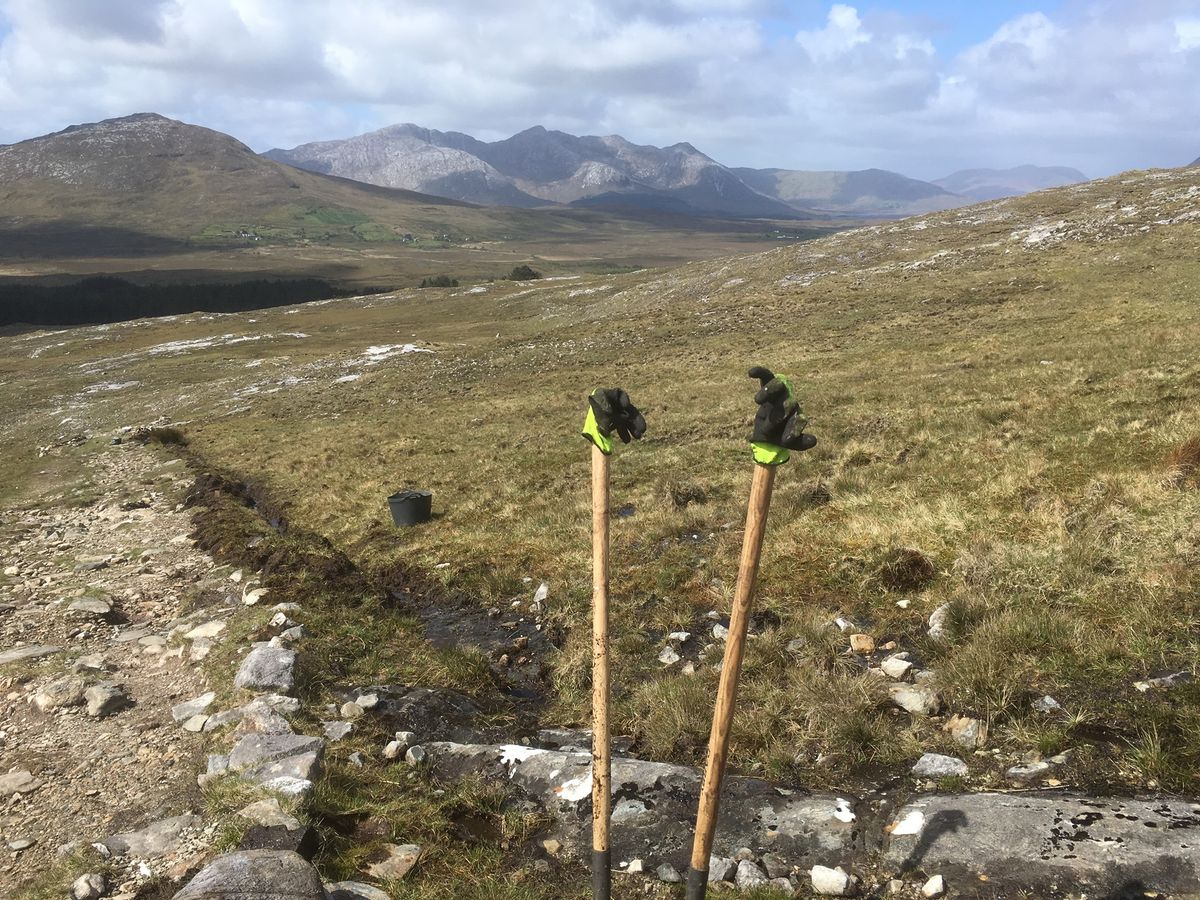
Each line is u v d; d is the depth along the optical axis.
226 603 11.55
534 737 7.48
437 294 115.69
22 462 35.88
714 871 4.88
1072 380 17.56
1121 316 28.75
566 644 9.39
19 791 6.62
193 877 4.84
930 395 20.05
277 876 4.45
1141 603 7.21
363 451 26.39
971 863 4.49
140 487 25.22
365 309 109.00
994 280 43.06
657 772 5.92
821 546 10.47
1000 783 5.39
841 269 58.75
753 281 63.19
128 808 6.21
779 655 7.85
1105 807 4.68
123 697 8.41
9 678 9.13
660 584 10.38
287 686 8.12
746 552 3.04
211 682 8.62
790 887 4.68
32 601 12.86
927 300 41.78
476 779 6.30
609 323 55.12
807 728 6.38
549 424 26.75
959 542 9.70
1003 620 7.33
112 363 73.88
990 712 6.20
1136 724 5.65
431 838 5.58
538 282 117.56
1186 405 13.13
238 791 5.85
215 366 65.00
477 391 40.47
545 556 12.56
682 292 67.62
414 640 10.14
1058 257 45.59
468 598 11.60
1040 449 12.62
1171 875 4.09
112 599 12.41
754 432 2.94
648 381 35.06
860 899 4.50
